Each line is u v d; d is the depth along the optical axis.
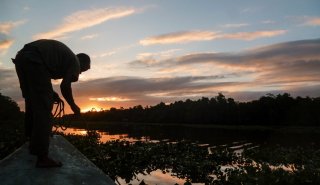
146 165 14.97
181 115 122.19
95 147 17.75
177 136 44.50
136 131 60.88
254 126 94.88
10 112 99.19
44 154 3.29
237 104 107.88
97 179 3.22
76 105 3.68
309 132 63.12
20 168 3.21
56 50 3.53
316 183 10.89
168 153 18.28
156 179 12.17
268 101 96.62
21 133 20.45
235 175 11.85
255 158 18.20
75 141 19.70
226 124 108.12
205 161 16.08
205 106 114.06
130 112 144.00
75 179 3.09
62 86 3.50
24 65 3.35
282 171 12.33
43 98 3.32
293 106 91.31
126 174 12.98
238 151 23.80
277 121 93.38
